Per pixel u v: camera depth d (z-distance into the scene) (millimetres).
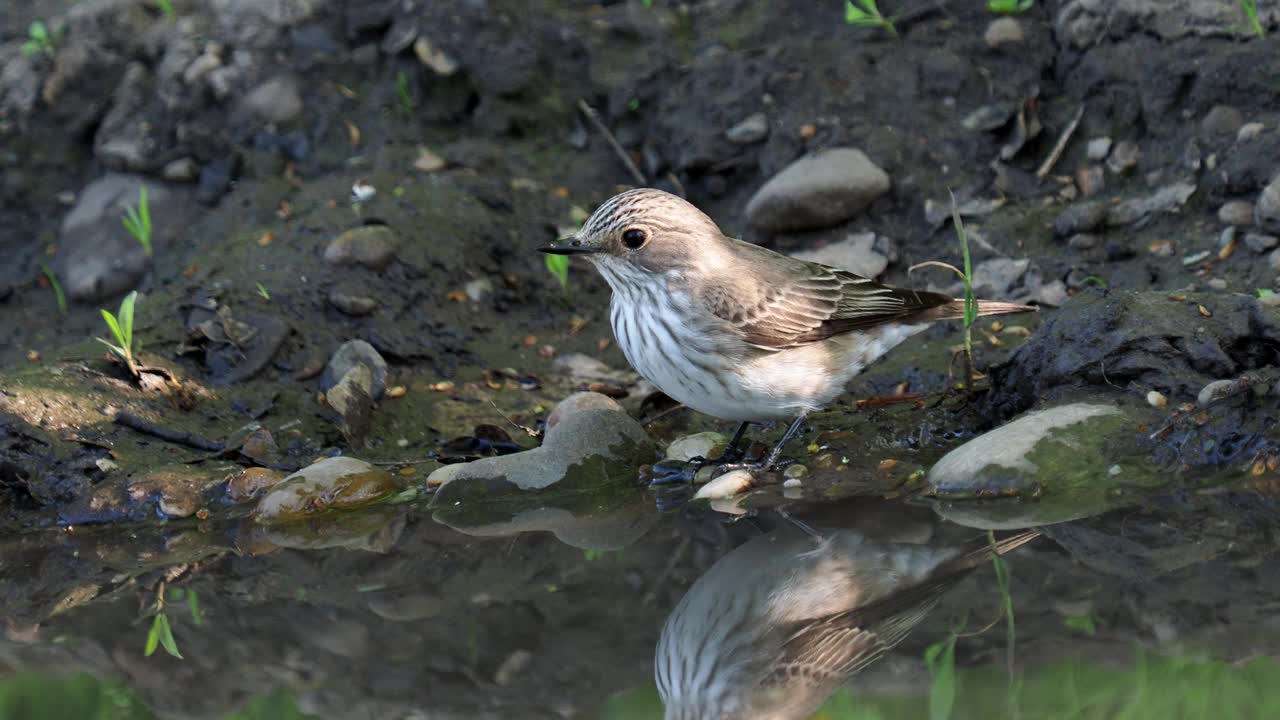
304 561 9305
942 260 13133
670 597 8297
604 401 11375
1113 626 7293
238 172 15047
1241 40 12898
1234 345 10023
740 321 10258
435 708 6969
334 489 10359
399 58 15562
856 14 14203
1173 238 12305
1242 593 7559
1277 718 6188
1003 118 13664
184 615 8414
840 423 11203
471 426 11711
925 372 11805
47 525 10266
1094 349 10250
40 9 17547
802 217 13508
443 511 10242
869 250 13375
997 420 10797
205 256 13625
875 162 13672
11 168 15578
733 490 10070
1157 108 13055
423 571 8992
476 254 13625
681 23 15719
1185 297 10430
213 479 10641
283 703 7105
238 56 15898
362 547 9531
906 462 10359
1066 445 9625
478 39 15398
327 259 13078
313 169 15047
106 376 11703
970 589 7941
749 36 15281
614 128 15156
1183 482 9195
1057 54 14023
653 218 10391
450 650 7711
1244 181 12062
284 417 11609
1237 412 9500
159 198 14953
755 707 6852
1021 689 6676
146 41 16406
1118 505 8984
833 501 9734
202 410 11570
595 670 7391
